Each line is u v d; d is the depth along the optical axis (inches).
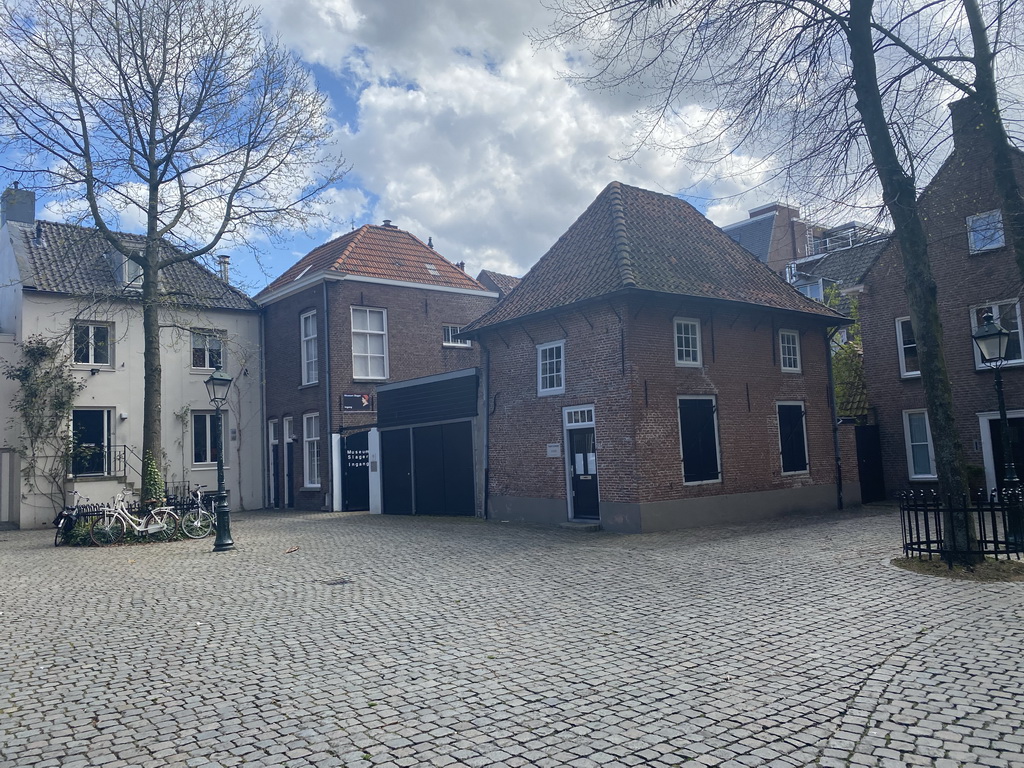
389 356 920.9
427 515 763.4
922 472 785.6
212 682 230.2
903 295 798.5
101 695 219.8
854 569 386.9
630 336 565.3
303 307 927.0
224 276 1002.7
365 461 874.1
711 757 168.1
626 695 209.8
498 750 174.4
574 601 334.3
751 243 1370.6
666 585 362.3
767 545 476.4
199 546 583.8
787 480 666.2
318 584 394.9
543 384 642.8
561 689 216.2
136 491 874.1
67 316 867.4
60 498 834.2
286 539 602.5
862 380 852.0
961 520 383.9
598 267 619.5
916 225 407.2
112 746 181.2
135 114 676.7
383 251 973.8
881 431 811.4
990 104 406.9
